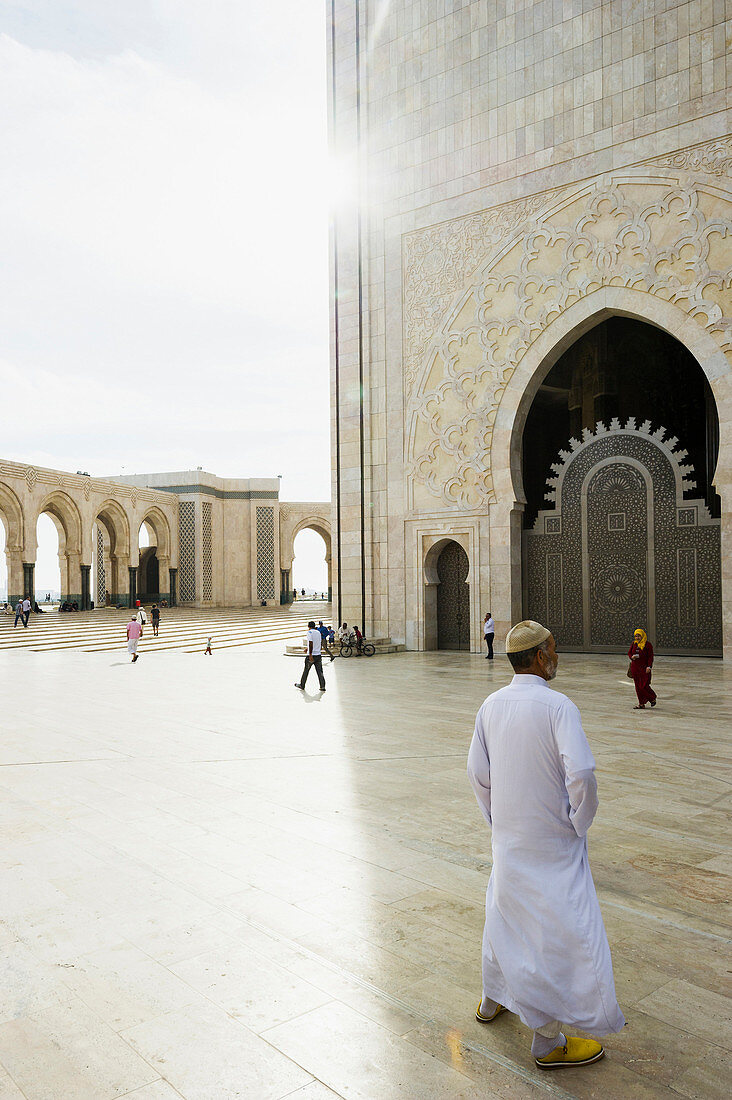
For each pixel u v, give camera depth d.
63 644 21.59
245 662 17.33
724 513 14.23
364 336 19.69
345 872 4.06
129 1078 2.35
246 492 41.97
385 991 2.85
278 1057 2.45
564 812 2.39
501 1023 2.64
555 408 21.61
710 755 6.89
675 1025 2.63
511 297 17.09
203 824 4.93
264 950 3.18
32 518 28.45
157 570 43.31
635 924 3.43
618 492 16.86
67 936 3.32
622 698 10.47
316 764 6.64
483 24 17.72
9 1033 2.60
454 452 17.94
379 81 19.67
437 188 18.39
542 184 16.61
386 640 18.86
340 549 19.95
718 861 4.23
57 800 5.51
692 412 19.34
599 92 15.85
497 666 15.20
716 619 15.59
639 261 15.22
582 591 17.22
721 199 14.27
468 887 3.85
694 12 14.67
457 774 6.26
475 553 17.58
